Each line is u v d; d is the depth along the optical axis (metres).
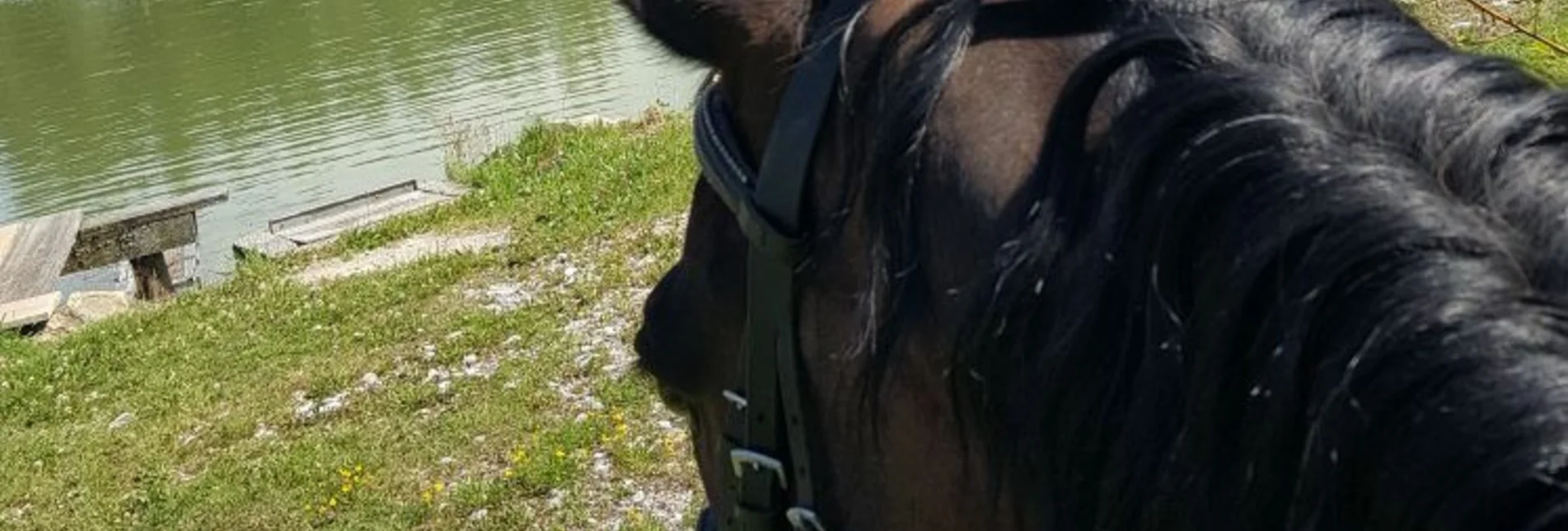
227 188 20.97
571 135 15.78
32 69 31.58
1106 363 1.14
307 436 8.10
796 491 1.61
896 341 1.36
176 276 16.77
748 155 1.64
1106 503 1.15
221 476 7.72
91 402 9.56
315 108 25.09
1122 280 1.14
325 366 9.24
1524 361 0.95
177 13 36.38
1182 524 1.10
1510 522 0.93
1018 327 1.20
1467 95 1.11
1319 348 1.02
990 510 1.33
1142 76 1.22
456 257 11.20
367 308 10.45
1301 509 1.02
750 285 1.58
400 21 31.75
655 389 2.35
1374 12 1.23
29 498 7.95
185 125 25.22
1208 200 1.09
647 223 11.20
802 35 1.54
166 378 9.67
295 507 7.21
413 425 7.98
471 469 7.35
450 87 25.12
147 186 21.61
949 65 1.34
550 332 9.05
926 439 1.37
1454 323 0.97
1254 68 1.15
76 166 23.31
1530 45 5.08
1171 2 1.29
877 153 1.36
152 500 7.57
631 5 1.73
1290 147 1.07
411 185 16.70
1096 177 1.18
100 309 13.19
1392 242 1.00
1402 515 0.98
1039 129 1.28
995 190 1.27
